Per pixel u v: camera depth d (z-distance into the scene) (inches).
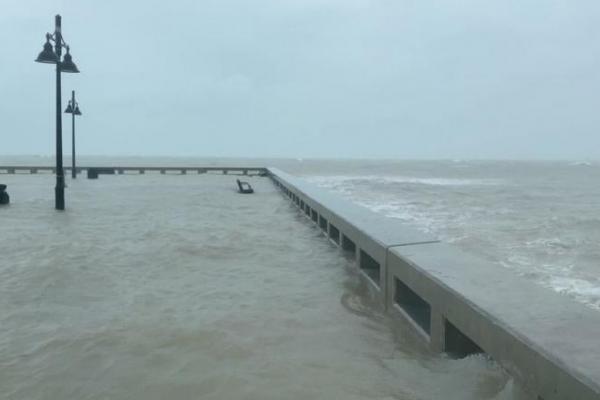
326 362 178.5
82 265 328.5
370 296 268.1
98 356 183.6
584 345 122.7
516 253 475.2
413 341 199.9
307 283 292.5
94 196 869.8
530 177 2945.4
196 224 531.5
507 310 149.8
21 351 188.4
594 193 1448.1
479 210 897.5
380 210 884.0
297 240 439.2
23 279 291.9
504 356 137.4
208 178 1533.0
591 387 102.1
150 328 212.1
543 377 119.2
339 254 378.0
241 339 200.5
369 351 189.3
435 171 4131.4
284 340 200.2
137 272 314.8
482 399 145.6
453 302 170.1
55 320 223.1
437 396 150.7
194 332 207.5
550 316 144.5
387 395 152.3
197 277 304.2
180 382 163.0
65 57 637.3
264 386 159.8
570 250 490.6
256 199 848.9
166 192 979.9
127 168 1763.0
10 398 153.1
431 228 646.5
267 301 254.7
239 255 372.2
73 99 1333.7
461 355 177.8
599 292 334.6
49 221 540.1
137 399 152.4
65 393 156.2
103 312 234.7
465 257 221.6
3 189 705.6
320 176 2768.2
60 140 641.0
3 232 461.7
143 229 489.1
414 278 207.2
